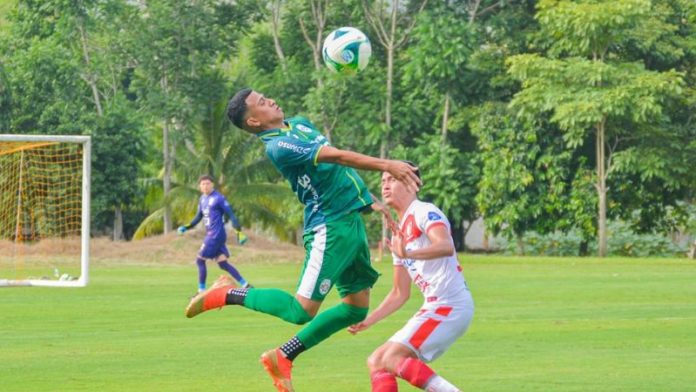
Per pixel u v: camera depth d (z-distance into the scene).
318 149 15.37
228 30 90.25
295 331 27.09
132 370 20.09
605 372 19.34
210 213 39.25
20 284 43.59
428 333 14.16
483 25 86.38
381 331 26.91
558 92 75.69
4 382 18.61
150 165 97.88
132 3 91.50
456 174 83.00
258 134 16.06
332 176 15.79
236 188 86.19
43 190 69.25
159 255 65.25
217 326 28.39
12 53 95.56
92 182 83.62
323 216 15.92
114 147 84.00
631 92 73.94
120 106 86.75
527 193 80.94
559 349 22.89
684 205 84.00
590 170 80.88
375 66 87.69
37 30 95.75
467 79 82.81
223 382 18.58
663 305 34.41
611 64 77.06
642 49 81.44
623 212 82.12
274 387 18.02
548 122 79.75
